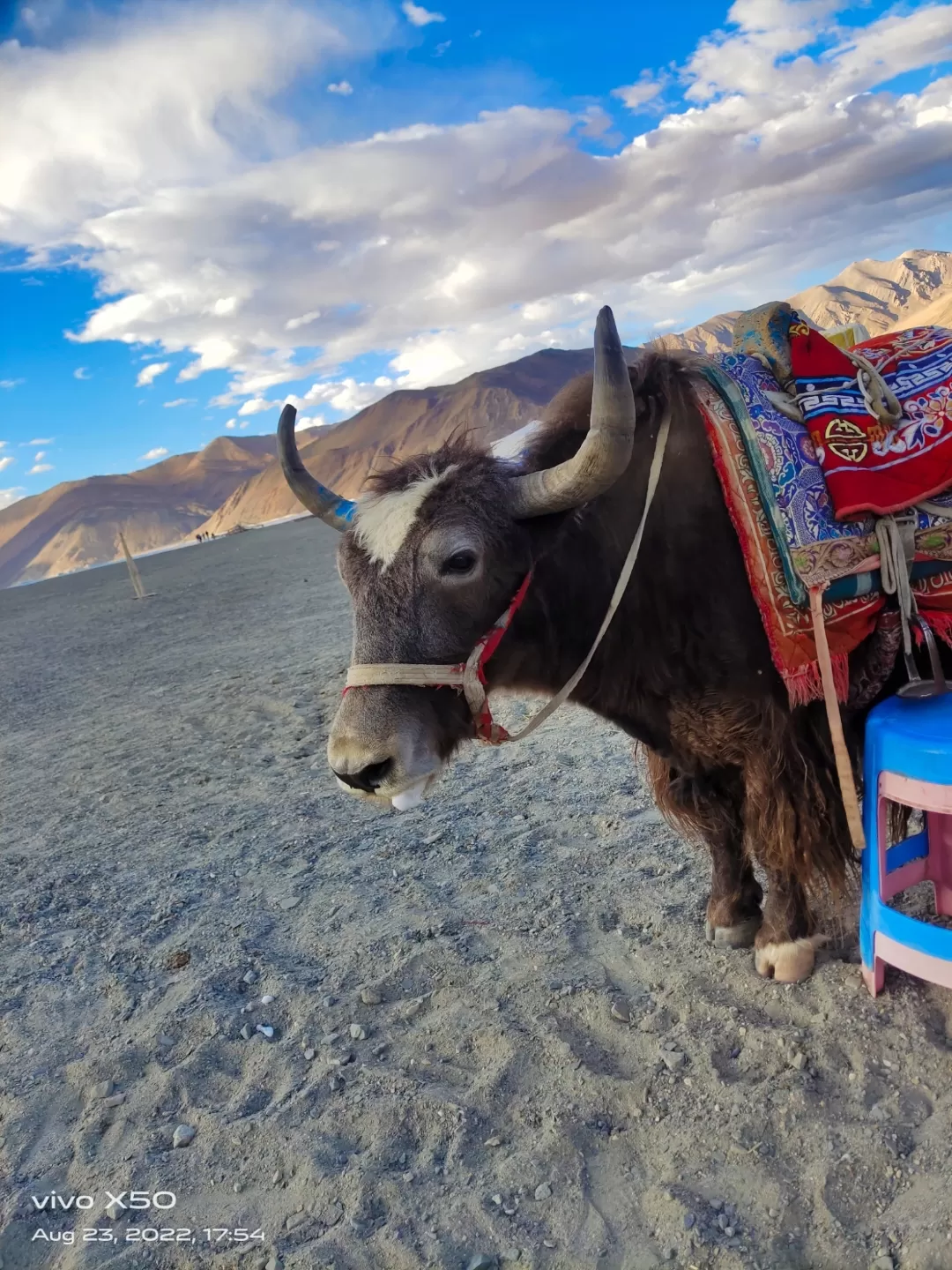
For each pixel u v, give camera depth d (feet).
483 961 5.78
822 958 5.15
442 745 4.36
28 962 6.81
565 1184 4.02
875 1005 4.69
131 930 7.04
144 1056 5.40
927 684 4.39
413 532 4.13
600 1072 4.62
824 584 4.20
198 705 14.71
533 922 6.12
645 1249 3.68
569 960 5.63
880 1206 3.69
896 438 4.33
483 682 4.33
